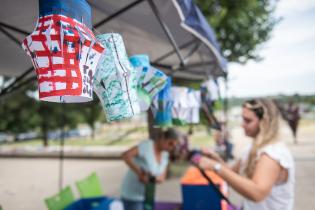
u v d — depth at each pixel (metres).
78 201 3.02
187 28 1.62
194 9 1.64
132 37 1.97
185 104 1.72
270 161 1.56
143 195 2.80
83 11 0.72
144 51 2.34
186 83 3.27
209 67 2.90
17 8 1.32
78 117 18.89
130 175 2.85
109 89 0.87
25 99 15.17
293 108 11.95
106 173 8.20
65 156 11.57
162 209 3.44
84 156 11.34
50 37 0.65
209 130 3.04
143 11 1.52
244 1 7.85
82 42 0.68
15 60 2.12
